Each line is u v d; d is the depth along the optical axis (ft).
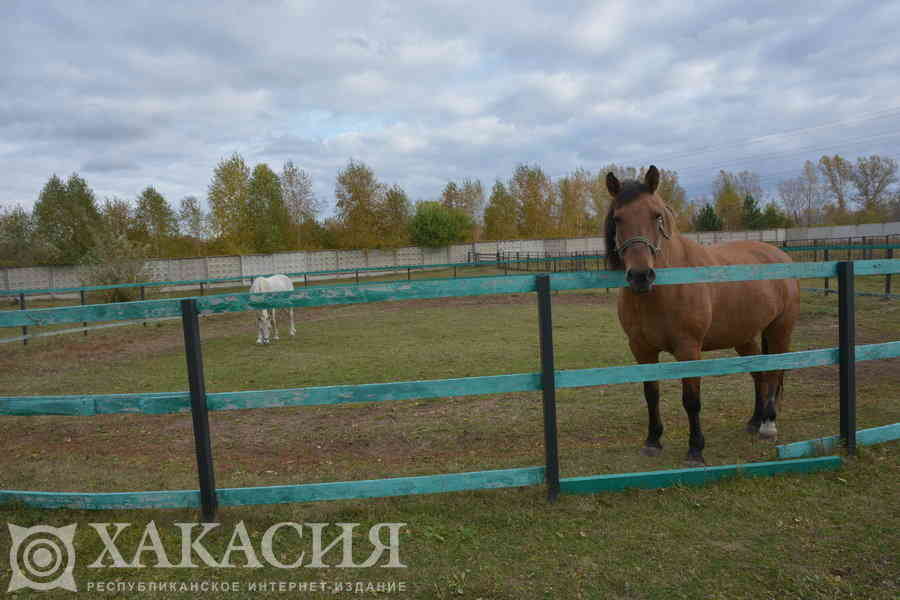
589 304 50.85
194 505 9.74
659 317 11.46
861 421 14.96
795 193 215.92
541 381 9.99
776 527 9.02
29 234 102.06
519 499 10.34
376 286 9.72
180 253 128.06
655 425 12.90
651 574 7.80
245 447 15.31
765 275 10.86
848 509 9.54
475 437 15.34
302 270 115.03
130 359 31.22
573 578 7.75
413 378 22.80
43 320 9.40
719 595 7.27
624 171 178.91
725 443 13.65
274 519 9.87
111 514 10.24
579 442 14.42
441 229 126.93
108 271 63.52
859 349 11.72
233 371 26.08
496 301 58.44
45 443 16.11
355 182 120.98
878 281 52.29
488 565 8.17
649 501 10.11
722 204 185.57
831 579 7.50
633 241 10.23
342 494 9.62
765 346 15.52
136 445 15.75
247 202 122.21
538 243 139.54
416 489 9.70
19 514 10.16
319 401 9.50
